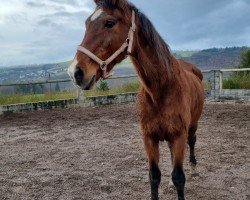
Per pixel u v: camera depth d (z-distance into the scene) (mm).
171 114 3355
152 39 3225
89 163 5941
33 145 7504
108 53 2998
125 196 4434
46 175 5398
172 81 3367
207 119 9562
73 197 4477
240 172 5172
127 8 3098
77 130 8945
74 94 14289
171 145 3523
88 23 3051
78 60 2916
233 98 13164
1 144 7723
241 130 8062
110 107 12898
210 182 4793
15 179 5277
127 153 6469
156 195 3582
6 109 12039
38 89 14547
